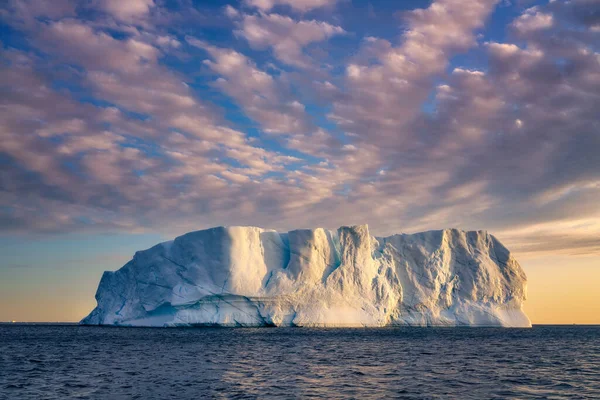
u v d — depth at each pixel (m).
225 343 62.69
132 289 105.88
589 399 26.41
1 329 135.25
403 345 60.38
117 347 59.44
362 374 35.19
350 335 78.62
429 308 102.31
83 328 116.00
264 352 51.06
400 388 29.48
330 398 26.53
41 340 75.44
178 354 49.84
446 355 48.81
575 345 66.12
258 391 28.64
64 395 27.92
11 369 39.41
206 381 32.28
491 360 44.78
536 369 38.56
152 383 31.72
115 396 27.52
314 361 43.03
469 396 27.12
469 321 101.19
